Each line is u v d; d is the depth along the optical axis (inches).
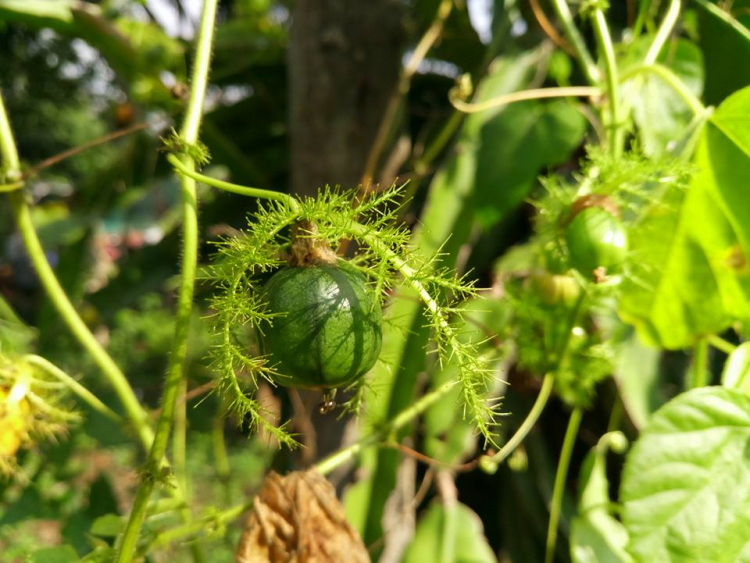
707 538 4.3
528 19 8.8
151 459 4.7
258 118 11.1
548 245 5.9
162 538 5.2
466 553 7.7
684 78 6.8
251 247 4.2
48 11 8.8
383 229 4.3
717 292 5.7
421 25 9.7
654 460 4.4
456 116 8.2
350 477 7.6
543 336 6.2
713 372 8.1
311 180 8.7
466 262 8.7
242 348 4.2
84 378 9.0
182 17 9.3
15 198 5.9
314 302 4.1
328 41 8.5
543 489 8.6
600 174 5.5
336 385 4.2
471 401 4.2
